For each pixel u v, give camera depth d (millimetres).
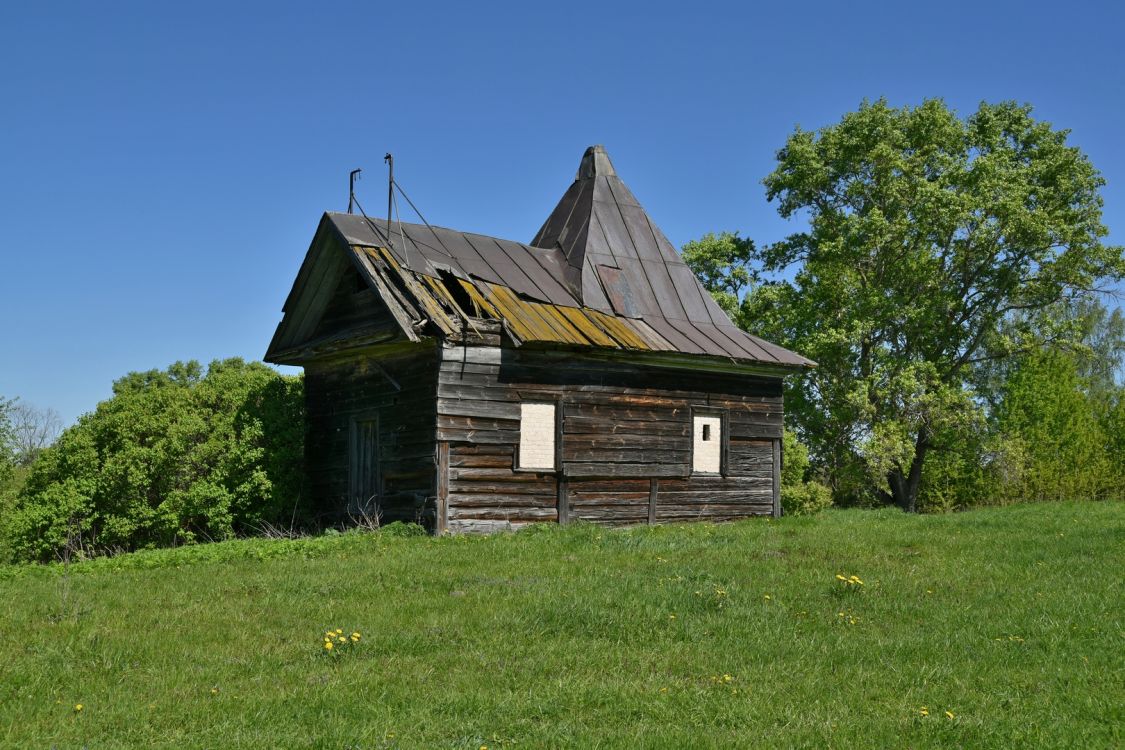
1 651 9195
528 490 19547
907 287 35219
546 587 11945
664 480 21609
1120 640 9484
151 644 9414
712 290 39656
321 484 22453
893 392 34281
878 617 10664
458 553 15109
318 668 8688
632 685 8148
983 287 36875
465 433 18844
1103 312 60156
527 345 19172
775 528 18875
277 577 12930
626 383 21156
